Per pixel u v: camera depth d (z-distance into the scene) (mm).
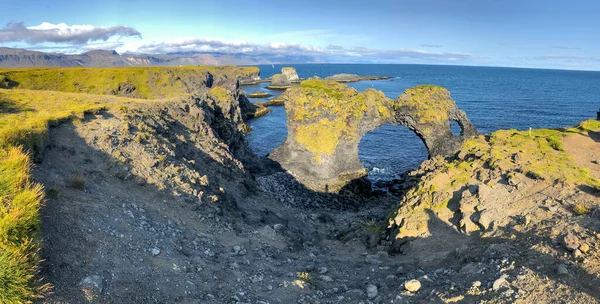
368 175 55688
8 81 106250
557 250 12594
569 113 106000
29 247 9906
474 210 19109
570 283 10617
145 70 141875
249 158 53594
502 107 117812
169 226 17844
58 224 12727
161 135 32406
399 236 20984
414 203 23188
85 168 20328
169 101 45188
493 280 12000
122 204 17531
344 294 14172
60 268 10562
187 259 14859
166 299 11391
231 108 68375
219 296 12641
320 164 47875
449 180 23641
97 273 11164
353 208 44719
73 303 9359
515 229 15609
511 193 18953
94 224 13961
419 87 52562
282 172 48281
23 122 22766
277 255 19391
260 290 13828
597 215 14086
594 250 11836
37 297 8953
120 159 22766
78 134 24531
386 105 51875
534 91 177500
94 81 124812
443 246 17891
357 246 24219
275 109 126562
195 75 155125
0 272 8656
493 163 22719
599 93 169875
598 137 26562
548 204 16734
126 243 13805
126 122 29391
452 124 90625
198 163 34062
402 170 58250
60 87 116562
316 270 17391
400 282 14805
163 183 22500
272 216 30609
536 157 22672
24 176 13641
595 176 19438
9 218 10117
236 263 15875
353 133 48562
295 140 49344
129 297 10719
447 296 11977
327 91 48844
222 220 21969
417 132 52375
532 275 11500
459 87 199875
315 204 43812
